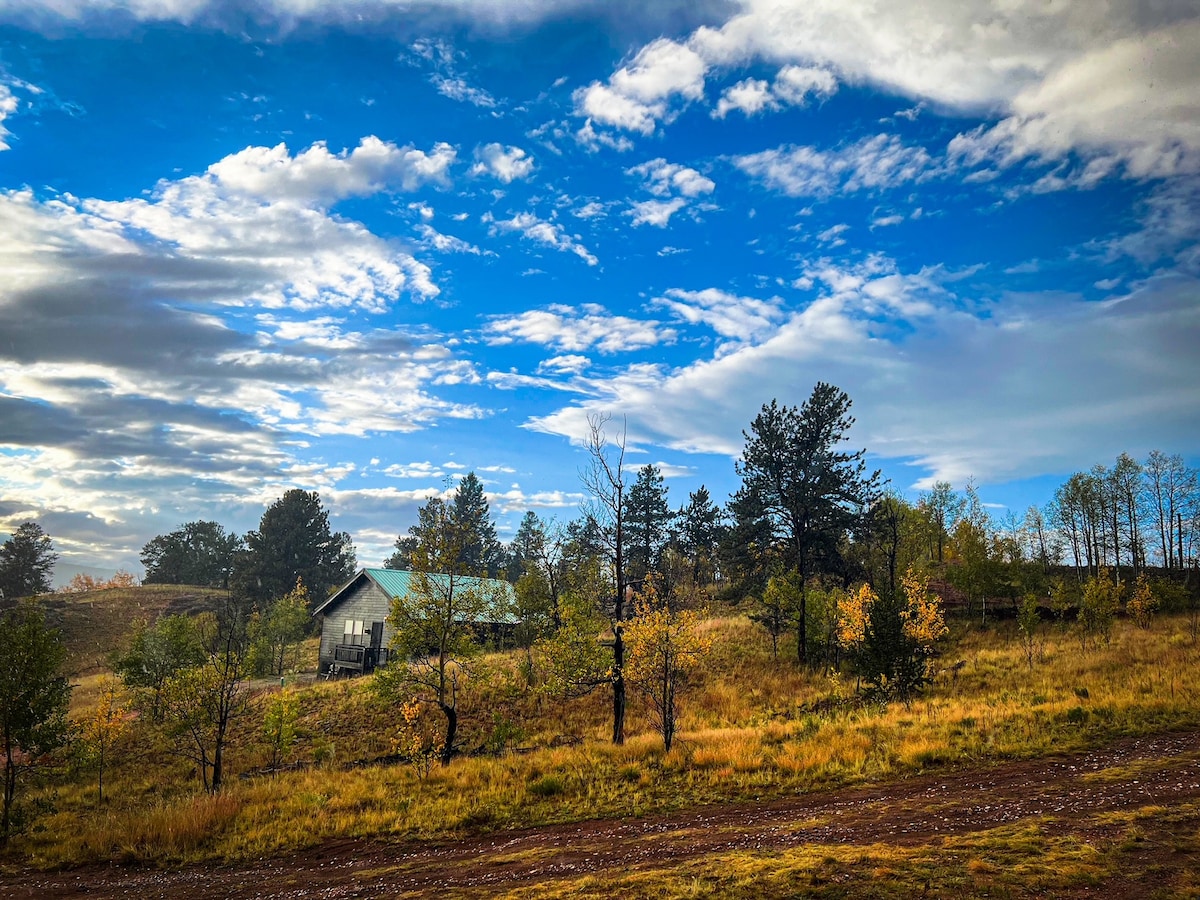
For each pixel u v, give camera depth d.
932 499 64.88
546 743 25.41
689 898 8.50
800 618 35.47
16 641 18.22
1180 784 11.28
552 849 12.12
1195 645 27.30
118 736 26.47
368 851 13.59
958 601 45.31
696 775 16.22
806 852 9.80
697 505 64.94
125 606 72.00
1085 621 34.81
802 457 39.69
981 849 9.05
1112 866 8.05
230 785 21.59
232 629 25.39
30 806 19.66
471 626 24.16
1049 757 14.43
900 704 22.62
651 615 20.52
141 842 15.57
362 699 31.77
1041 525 62.69
